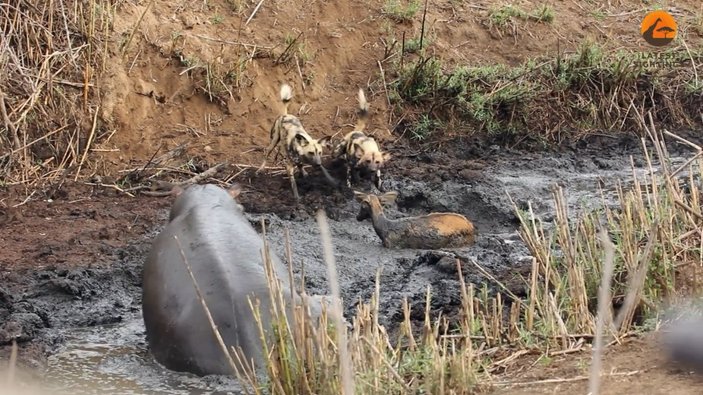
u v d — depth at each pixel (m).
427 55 24.50
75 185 18.80
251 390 10.27
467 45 25.38
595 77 24.41
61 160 19.59
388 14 25.05
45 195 18.33
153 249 12.31
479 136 22.89
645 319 10.73
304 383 9.09
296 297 10.80
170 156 20.16
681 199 12.79
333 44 23.92
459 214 17.30
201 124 21.33
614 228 12.56
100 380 11.13
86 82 20.41
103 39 21.11
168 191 18.66
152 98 21.25
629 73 24.47
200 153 20.55
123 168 19.78
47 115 19.91
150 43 21.88
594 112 23.86
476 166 20.98
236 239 11.93
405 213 18.25
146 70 21.52
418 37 24.86
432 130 22.81
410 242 16.08
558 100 23.86
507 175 20.61
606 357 9.80
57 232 16.45
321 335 9.10
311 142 18.64
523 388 9.34
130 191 18.66
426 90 23.19
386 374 9.41
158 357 11.29
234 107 21.75
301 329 9.19
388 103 23.11
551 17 26.55
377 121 22.77
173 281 11.48
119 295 14.16
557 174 20.91
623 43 26.67
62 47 20.67
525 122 23.22
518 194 18.95
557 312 10.62
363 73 23.75
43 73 20.03
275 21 23.84
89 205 17.92
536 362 10.05
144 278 12.05
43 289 14.08
